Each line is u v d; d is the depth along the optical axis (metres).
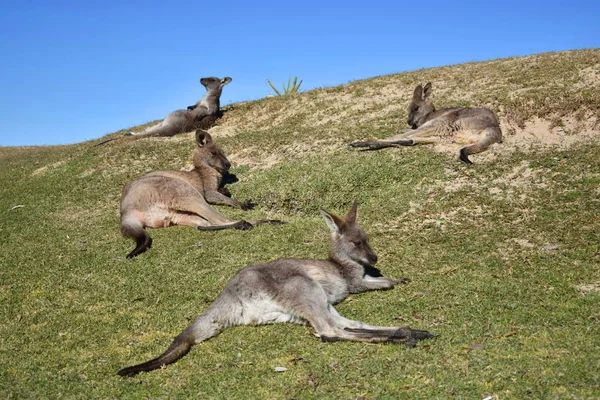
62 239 9.24
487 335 5.16
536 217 8.02
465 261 6.99
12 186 13.79
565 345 4.85
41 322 6.31
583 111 10.91
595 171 8.98
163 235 8.96
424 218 8.55
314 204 9.67
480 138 10.66
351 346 5.18
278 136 13.12
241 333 5.61
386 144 11.17
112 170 13.18
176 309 6.37
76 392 4.80
